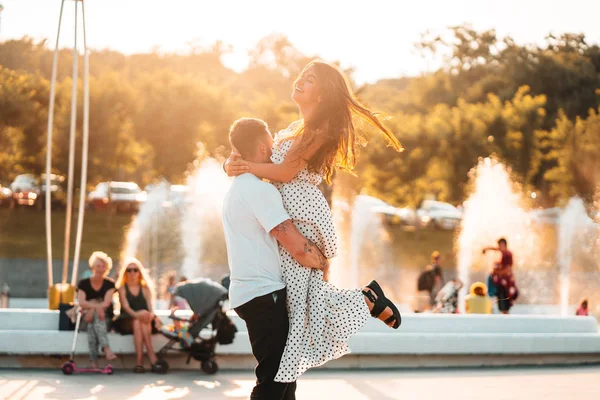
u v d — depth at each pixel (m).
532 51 63.16
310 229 4.16
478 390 8.53
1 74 40.84
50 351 9.42
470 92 59.62
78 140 44.03
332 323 4.09
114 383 8.57
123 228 41.25
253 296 4.11
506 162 43.84
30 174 46.03
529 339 10.75
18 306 17.38
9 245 36.41
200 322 9.31
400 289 26.33
